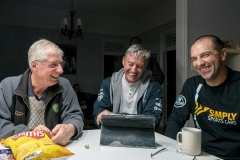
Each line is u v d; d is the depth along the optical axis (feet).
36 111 3.80
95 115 4.95
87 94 17.30
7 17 16.58
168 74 16.69
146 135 3.06
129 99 5.08
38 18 17.40
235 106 3.70
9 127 3.30
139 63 4.70
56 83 3.88
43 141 2.57
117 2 15.85
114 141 3.06
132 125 3.10
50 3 16.46
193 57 3.89
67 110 4.03
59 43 18.28
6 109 3.61
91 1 15.72
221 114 3.81
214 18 7.95
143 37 19.40
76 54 18.83
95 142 3.25
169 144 3.19
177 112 4.50
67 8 17.60
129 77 4.83
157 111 4.66
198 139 2.77
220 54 3.79
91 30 19.12
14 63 17.04
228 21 8.22
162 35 16.57
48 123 3.85
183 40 7.50
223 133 3.78
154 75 7.04
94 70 19.47
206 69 3.77
